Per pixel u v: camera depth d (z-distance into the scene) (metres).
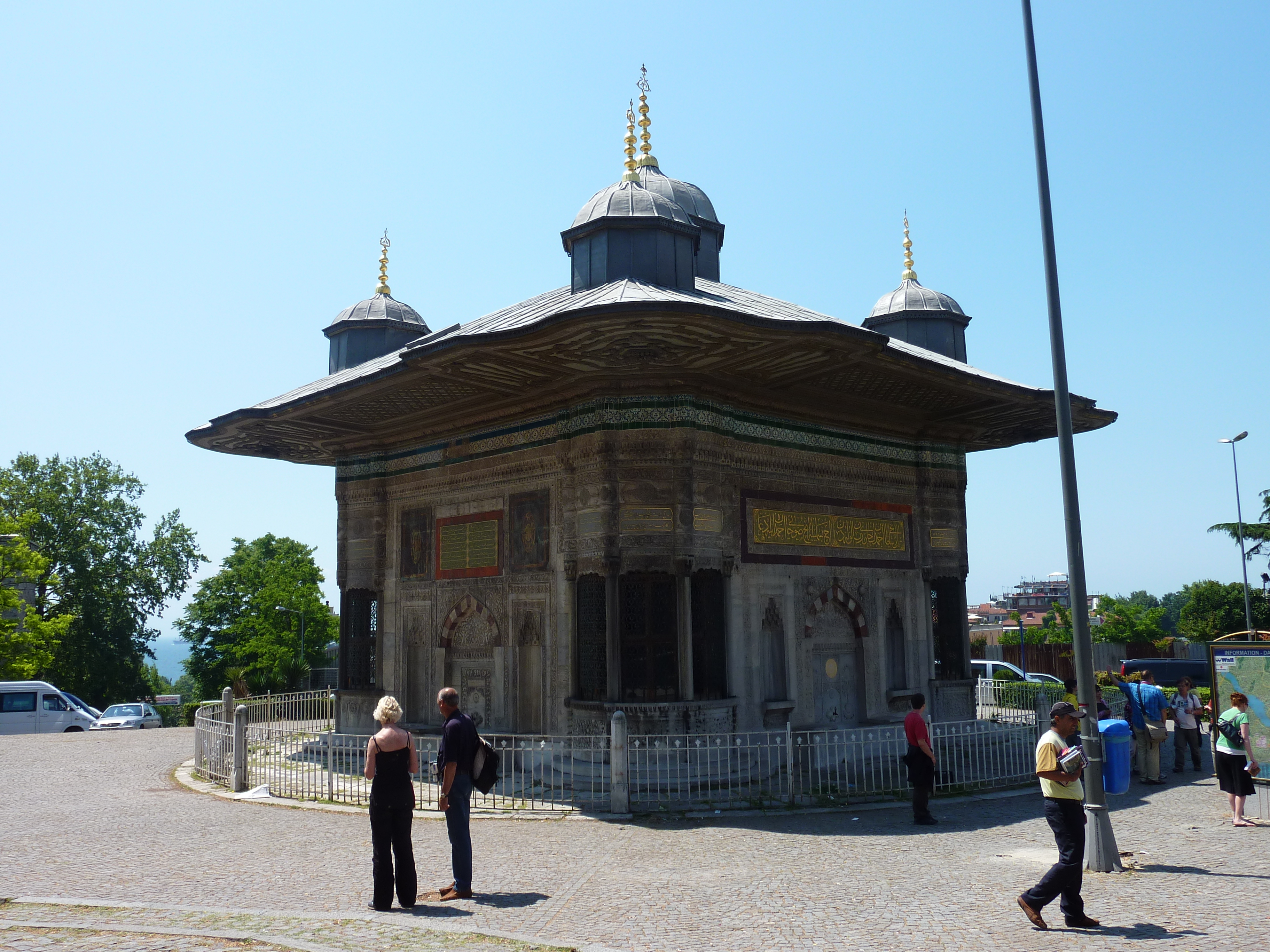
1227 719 9.90
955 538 17.77
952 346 19.64
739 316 10.95
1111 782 9.44
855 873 7.84
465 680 15.73
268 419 15.82
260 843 9.30
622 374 13.22
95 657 44.59
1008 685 20.34
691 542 13.06
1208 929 6.07
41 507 44.16
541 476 14.61
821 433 15.76
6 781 14.15
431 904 6.94
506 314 15.20
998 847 8.87
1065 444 8.66
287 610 49.91
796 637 14.80
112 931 6.07
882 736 14.96
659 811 10.68
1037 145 9.17
